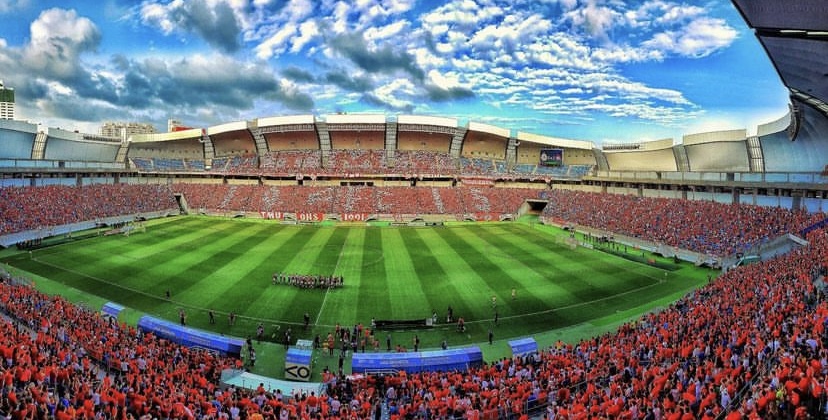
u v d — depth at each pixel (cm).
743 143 6969
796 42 2678
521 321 3412
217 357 2683
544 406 1981
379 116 10169
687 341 2358
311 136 10575
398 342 3072
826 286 2709
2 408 1505
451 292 4012
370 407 2005
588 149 10331
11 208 6259
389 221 8344
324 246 5909
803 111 4622
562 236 6531
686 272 4688
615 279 4438
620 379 2098
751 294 2894
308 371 2573
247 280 4266
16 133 7931
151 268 4609
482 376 2312
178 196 9206
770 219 5175
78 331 2589
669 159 8644
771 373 1733
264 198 9094
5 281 3747
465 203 9112
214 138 10694
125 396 1755
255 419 1678
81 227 6644
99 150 9844
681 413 1533
